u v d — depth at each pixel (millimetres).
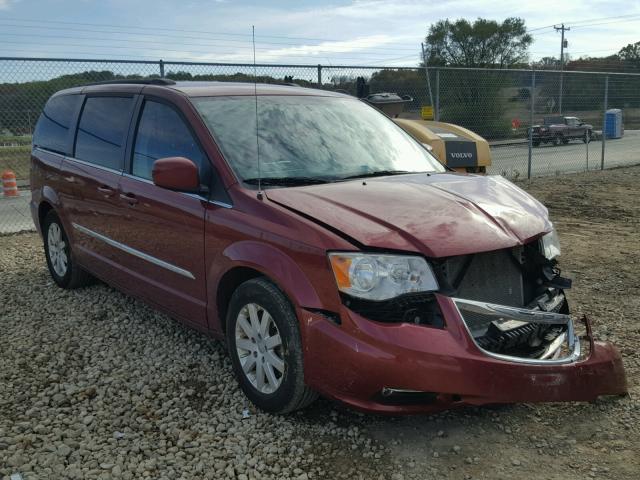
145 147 4406
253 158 3826
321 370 3072
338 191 3537
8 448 3191
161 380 3971
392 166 4254
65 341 4605
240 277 3658
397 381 2891
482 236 3170
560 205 10797
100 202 4812
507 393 2949
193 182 3689
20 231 9109
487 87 14391
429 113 10953
